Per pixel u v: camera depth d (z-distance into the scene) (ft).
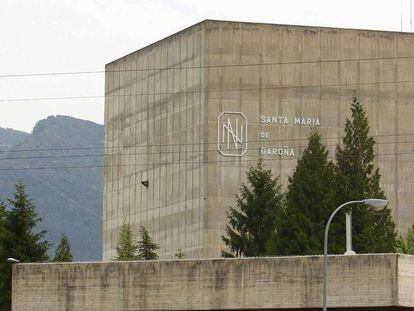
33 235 412.16
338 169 422.82
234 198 524.11
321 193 410.72
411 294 321.73
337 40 544.21
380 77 550.77
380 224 420.36
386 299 319.68
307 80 538.06
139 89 565.53
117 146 580.30
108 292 340.39
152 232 553.23
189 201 531.09
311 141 423.64
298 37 538.06
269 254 405.80
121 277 339.57
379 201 289.53
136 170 565.94
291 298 325.42
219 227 522.47
